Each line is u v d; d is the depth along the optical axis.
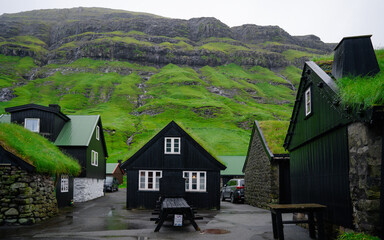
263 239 9.70
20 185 12.88
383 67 9.23
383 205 6.58
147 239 9.66
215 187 20.30
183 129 21.00
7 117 28.77
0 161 12.94
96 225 12.60
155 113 124.69
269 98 172.00
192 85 170.12
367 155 6.89
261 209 19.97
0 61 196.12
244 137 96.19
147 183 20.16
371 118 6.45
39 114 26.22
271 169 18.89
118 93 155.12
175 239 9.68
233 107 137.75
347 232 7.86
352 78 8.53
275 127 22.20
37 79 171.75
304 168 11.65
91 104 141.50
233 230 11.38
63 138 27.06
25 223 12.71
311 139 10.67
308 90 11.09
